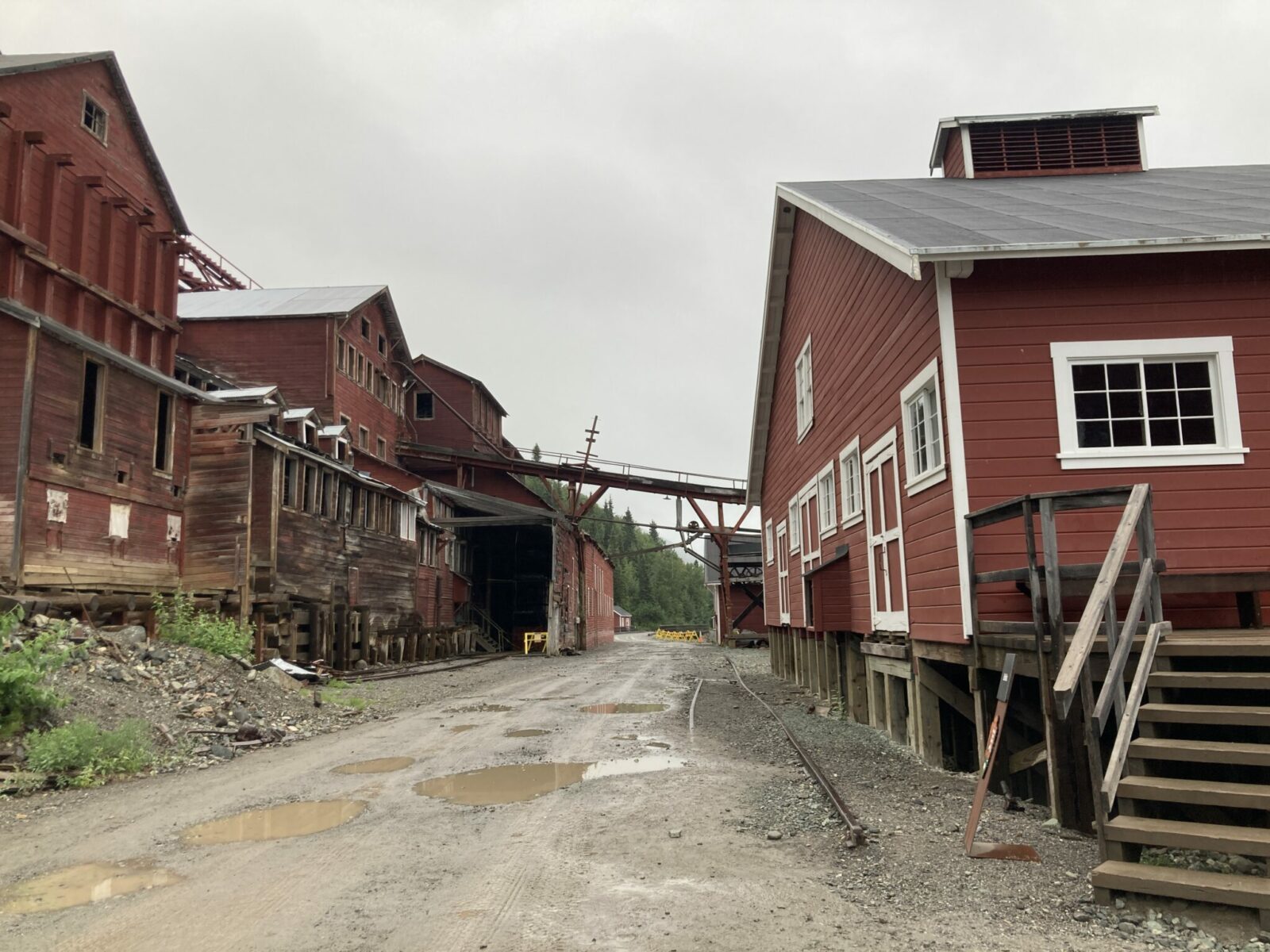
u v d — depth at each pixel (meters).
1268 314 8.47
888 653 11.14
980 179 14.10
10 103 15.48
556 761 9.46
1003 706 6.01
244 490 19.19
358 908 4.77
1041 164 14.47
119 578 16.41
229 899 4.95
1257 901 4.29
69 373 14.96
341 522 24.72
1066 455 8.34
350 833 6.41
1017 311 8.61
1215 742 5.56
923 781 8.44
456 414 43.94
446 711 14.77
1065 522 8.23
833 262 14.20
